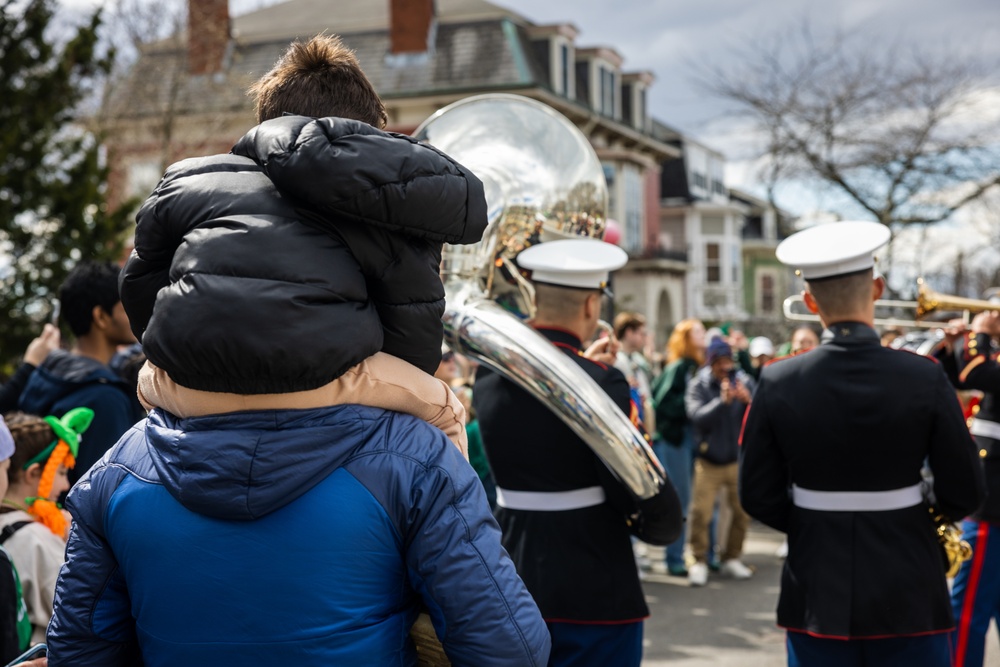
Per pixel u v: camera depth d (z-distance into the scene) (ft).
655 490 8.33
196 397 4.33
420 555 4.38
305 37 5.27
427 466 4.43
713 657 16.17
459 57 74.74
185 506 4.35
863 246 8.70
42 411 10.14
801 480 8.80
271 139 4.28
